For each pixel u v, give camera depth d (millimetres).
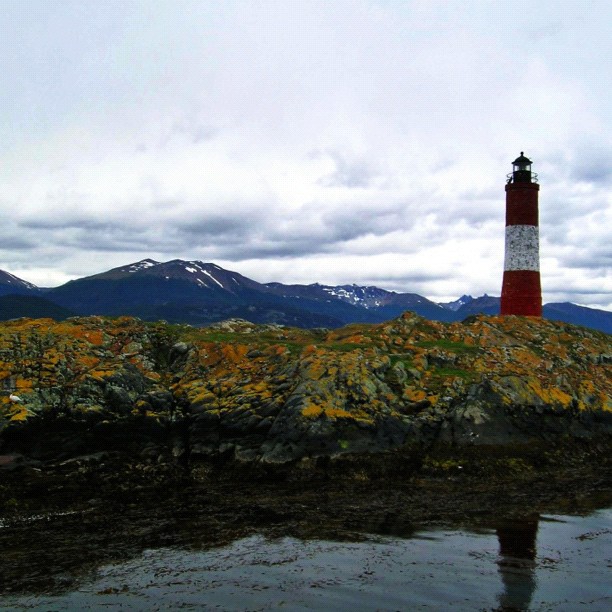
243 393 41344
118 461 37969
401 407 40656
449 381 43344
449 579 21938
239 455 37969
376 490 33438
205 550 24109
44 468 36219
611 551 24906
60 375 41875
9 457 36531
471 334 54094
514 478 36719
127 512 28922
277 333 53594
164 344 50531
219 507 29875
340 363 42031
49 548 24031
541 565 23359
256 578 21641
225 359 46969
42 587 20594
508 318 61344
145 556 23391
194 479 35562
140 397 41562
